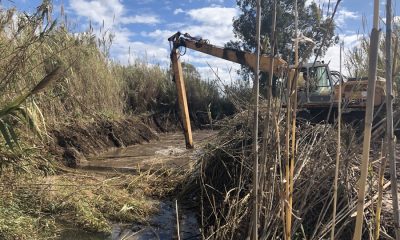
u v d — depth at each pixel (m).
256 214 2.68
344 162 4.10
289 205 2.62
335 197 2.36
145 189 7.20
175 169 7.99
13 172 5.55
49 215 5.50
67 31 8.23
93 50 11.23
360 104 8.78
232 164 6.35
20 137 5.66
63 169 8.27
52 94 8.64
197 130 17.44
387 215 4.00
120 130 12.54
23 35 6.52
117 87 13.81
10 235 4.57
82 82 11.73
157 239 5.28
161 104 17.06
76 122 10.96
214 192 6.39
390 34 1.88
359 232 2.03
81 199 5.99
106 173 8.35
